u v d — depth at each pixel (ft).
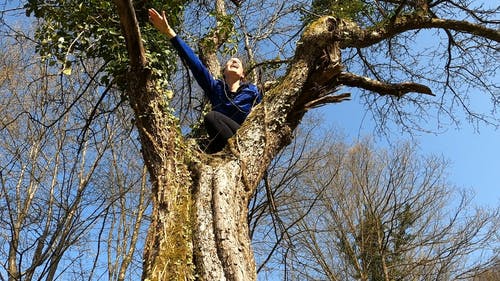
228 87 13.94
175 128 11.87
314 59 12.98
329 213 46.11
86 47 13.32
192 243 9.74
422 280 45.29
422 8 17.03
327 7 19.99
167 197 10.41
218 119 13.20
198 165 11.39
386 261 45.60
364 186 47.19
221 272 9.27
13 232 18.35
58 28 13.29
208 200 10.47
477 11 20.65
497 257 45.06
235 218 10.20
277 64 18.15
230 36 16.94
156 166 11.09
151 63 12.40
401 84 15.12
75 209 19.06
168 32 13.00
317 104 13.34
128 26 10.80
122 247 24.72
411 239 46.09
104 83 14.06
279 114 12.34
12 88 22.91
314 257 42.78
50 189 22.80
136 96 11.66
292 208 25.66
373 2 19.74
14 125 23.67
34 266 17.43
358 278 44.55
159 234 9.78
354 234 45.88
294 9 21.17
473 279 47.06
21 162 23.34
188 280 9.06
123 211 23.32
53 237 17.98
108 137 18.28
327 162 41.42
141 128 11.53
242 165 11.34
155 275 8.95
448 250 45.14
